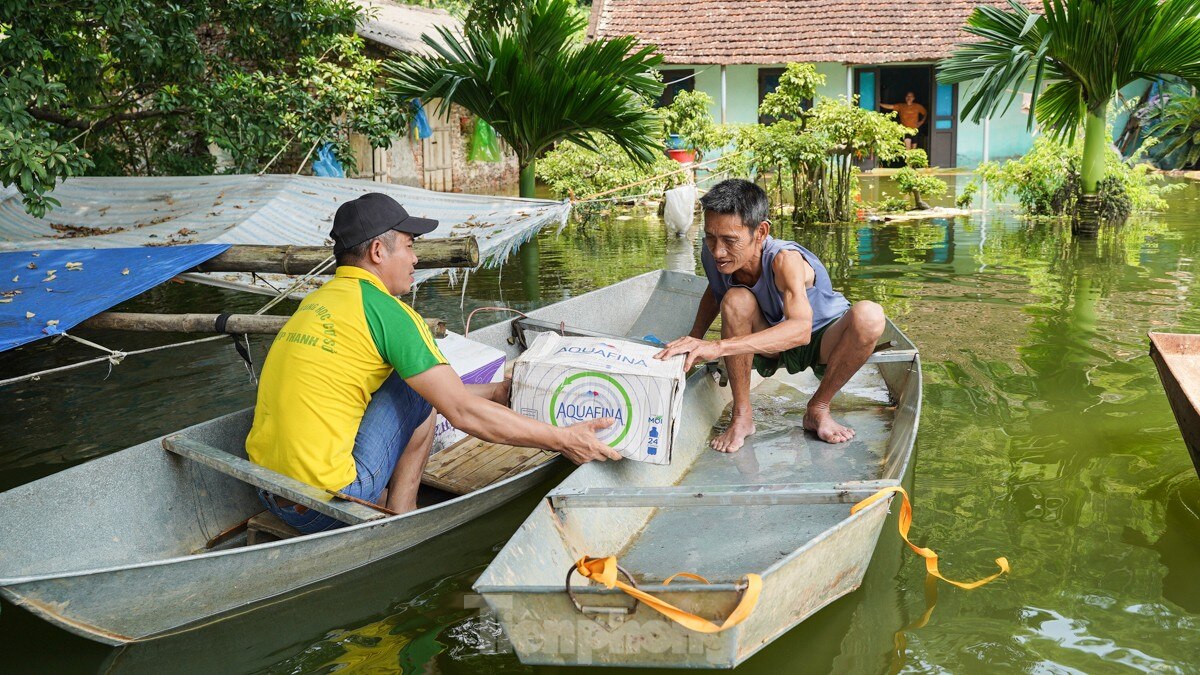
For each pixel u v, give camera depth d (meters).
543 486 4.39
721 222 4.20
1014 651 3.12
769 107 13.34
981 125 18.22
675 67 18.55
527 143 11.11
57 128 9.39
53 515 3.51
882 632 3.24
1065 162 12.25
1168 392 4.23
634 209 14.62
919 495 4.27
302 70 9.78
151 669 3.14
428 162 16.70
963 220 12.48
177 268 5.57
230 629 3.35
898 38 17.64
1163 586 3.48
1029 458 4.64
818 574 3.11
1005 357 6.25
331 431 3.62
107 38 8.90
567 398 3.88
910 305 7.75
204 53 9.93
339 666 3.14
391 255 3.75
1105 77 10.48
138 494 3.79
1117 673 2.99
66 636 3.33
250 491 4.20
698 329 5.11
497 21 10.36
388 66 10.77
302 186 7.70
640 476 4.09
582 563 2.90
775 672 3.04
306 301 3.77
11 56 7.19
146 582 3.14
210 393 5.98
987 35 10.81
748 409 4.66
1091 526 3.95
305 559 3.48
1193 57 10.17
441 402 3.63
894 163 18.75
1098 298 7.78
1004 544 3.82
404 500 4.00
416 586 3.64
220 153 13.31
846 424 4.85
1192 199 13.58
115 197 7.84
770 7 18.84
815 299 4.52
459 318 7.76
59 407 5.77
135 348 7.03
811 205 12.62
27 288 5.45
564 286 8.95
